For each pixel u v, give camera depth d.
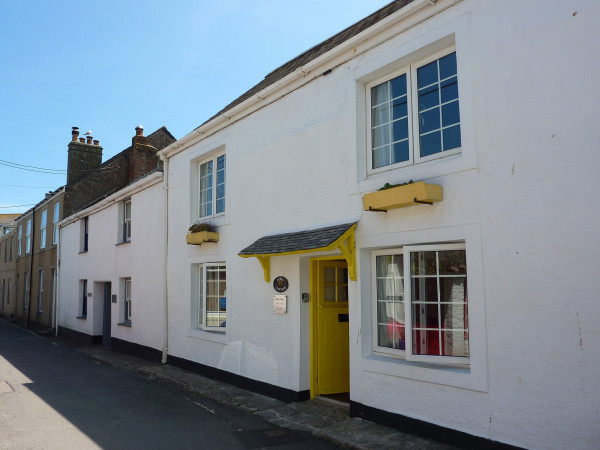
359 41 6.33
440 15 5.46
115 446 5.58
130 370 10.73
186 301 10.29
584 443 4.08
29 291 24.47
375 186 6.05
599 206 4.13
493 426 4.68
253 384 8.06
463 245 5.25
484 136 4.96
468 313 4.95
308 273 7.43
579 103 4.30
